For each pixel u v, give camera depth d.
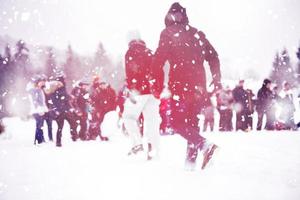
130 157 6.35
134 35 5.99
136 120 6.29
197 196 3.42
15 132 14.41
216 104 14.40
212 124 14.22
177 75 4.85
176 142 8.99
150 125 5.91
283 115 14.41
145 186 3.91
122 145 8.88
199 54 4.94
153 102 5.97
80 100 10.92
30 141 10.87
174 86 4.87
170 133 12.75
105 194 3.63
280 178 4.15
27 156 7.03
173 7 5.01
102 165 5.50
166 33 4.92
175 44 4.87
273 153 6.40
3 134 12.17
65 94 9.61
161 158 6.05
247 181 4.01
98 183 4.16
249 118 14.06
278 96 14.45
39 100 9.72
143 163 5.55
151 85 5.12
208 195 3.45
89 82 11.09
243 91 13.96
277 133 11.92
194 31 5.03
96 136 11.06
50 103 9.46
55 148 8.62
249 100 14.01
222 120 14.43
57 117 9.14
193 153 4.75
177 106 4.85
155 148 5.89
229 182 3.97
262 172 4.53
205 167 4.75
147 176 4.45
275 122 14.49
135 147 6.32
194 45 4.93
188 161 4.75
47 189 3.94
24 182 4.36
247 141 8.84
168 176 4.40
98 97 10.93
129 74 5.95
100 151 7.59
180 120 4.83
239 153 6.41
